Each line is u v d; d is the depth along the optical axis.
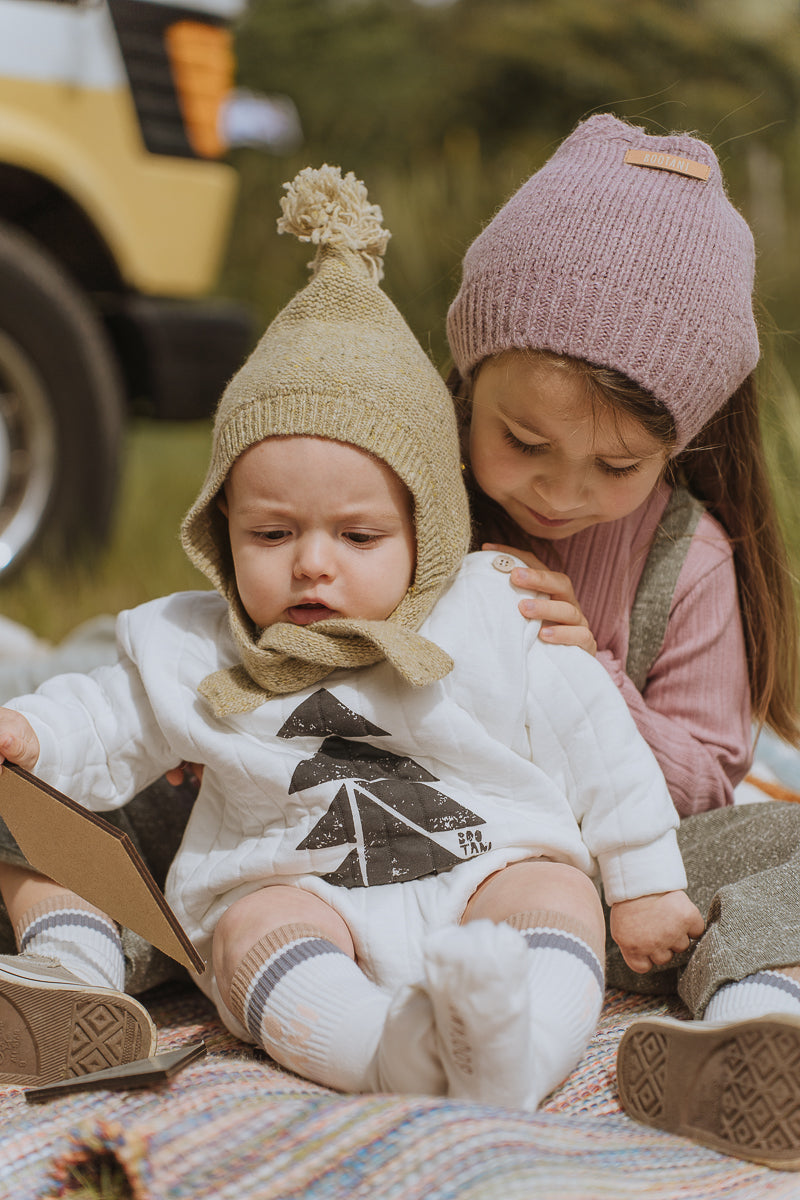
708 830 1.53
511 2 11.23
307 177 1.49
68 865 1.29
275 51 11.47
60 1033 1.25
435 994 1.03
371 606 1.38
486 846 1.36
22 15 3.29
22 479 3.44
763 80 9.44
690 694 1.63
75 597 3.38
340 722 1.38
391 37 11.62
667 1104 1.16
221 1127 1.04
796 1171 1.07
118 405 3.54
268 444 1.36
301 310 1.48
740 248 1.50
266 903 1.32
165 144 3.58
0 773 1.31
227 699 1.38
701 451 1.68
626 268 1.40
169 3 3.54
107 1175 1.03
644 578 1.63
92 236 3.54
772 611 1.72
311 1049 1.19
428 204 7.18
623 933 1.38
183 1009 1.53
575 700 1.42
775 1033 1.07
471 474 1.60
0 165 3.32
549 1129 1.07
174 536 4.06
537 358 1.41
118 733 1.46
